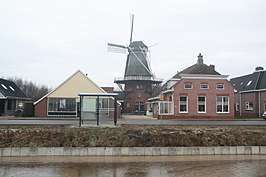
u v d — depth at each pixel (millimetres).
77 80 39500
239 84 50469
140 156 17672
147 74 59438
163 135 19266
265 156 18062
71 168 14453
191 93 37344
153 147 18047
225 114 37594
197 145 19031
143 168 14609
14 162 15664
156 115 41219
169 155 17984
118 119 34719
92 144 18344
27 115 39094
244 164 15672
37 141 18312
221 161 16438
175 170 14219
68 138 18562
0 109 43375
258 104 43656
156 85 62188
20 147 17438
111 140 18703
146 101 58156
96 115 22719
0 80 48438
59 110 38969
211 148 18422
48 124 23984
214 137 19656
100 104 25438
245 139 19828
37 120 30828
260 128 21891
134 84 59281
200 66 41156
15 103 47938
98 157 17234
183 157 17562
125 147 17906
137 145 18547
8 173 13242
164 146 18609
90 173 13555
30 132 18906
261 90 42875
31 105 39406
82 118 22625
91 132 19297
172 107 36750
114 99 24266
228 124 25688
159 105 36594
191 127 21594
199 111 37281
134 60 60250
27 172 13500
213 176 13086
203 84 37688
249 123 27438
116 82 60781
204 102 37562
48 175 13070
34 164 15219
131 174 13438
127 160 16531
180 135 19422
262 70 46906
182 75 37438
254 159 17094
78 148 17578
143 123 26219
